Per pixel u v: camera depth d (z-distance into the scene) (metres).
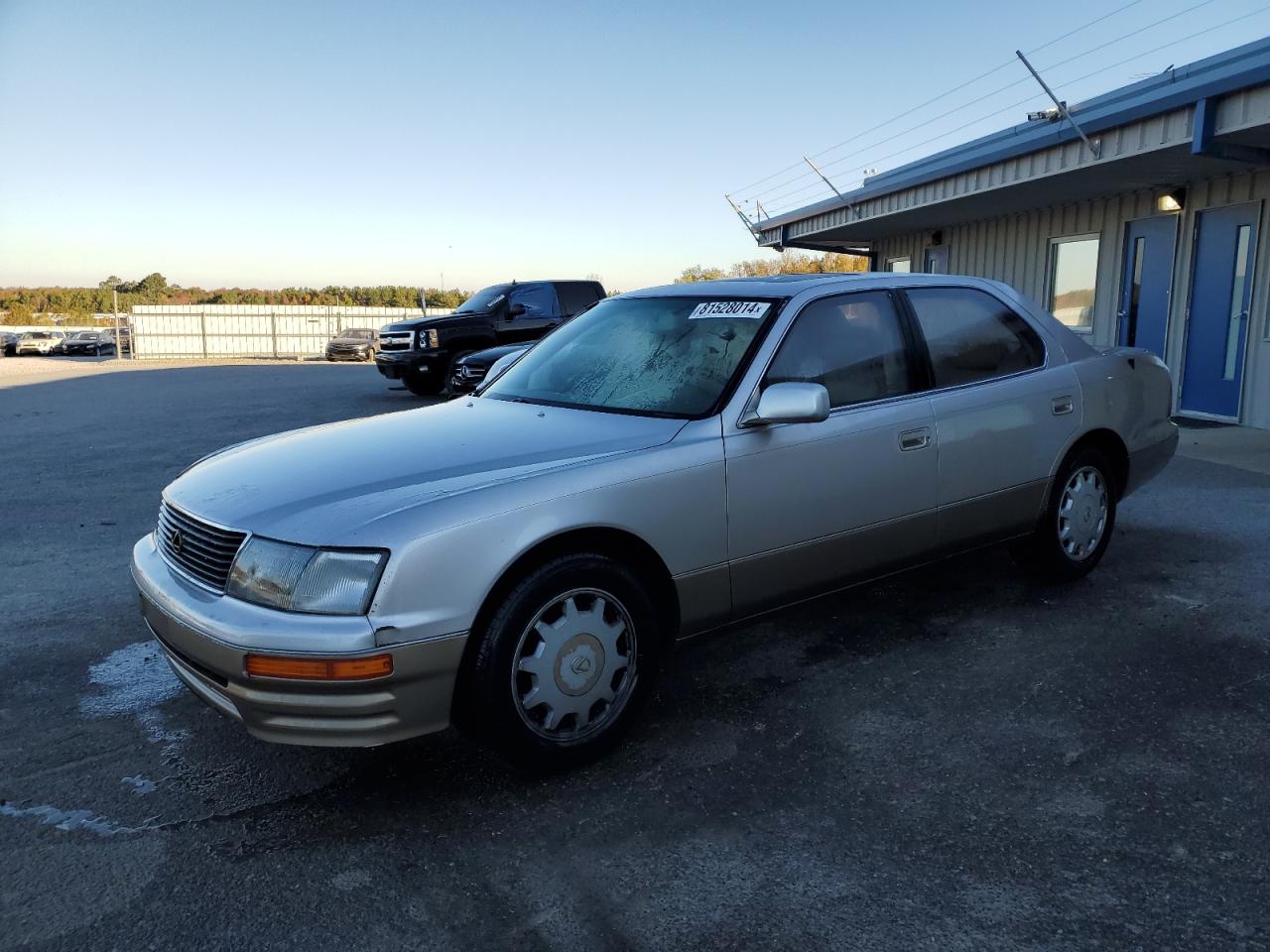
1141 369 5.16
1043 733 3.34
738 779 3.09
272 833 2.83
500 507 2.93
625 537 3.24
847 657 4.08
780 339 3.75
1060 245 13.60
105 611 4.92
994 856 2.63
